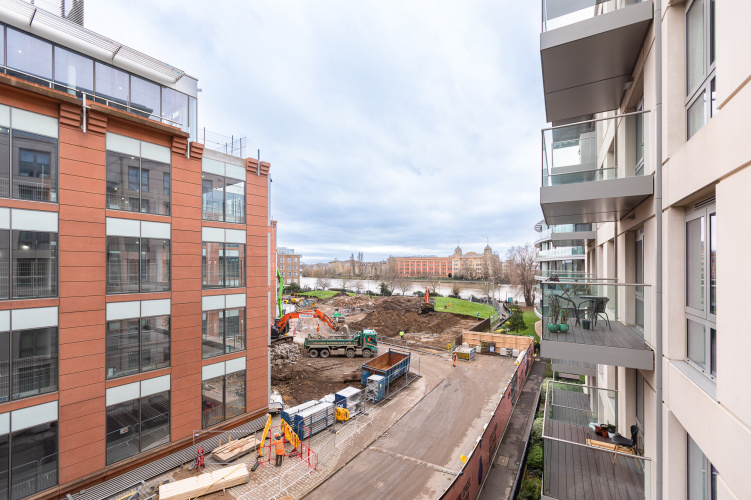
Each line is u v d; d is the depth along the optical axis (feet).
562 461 31.63
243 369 60.54
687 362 21.80
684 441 22.09
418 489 47.01
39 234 39.86
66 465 40.93
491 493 46.34
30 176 39.45
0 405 36.68
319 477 48.91
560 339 29.35
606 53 29.35
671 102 22.59
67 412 41.16
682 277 22.41
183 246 52.90
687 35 21.93
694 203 20.85
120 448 45.47
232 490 45.60
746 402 13.08
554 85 34.50
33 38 41.60
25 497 38.04
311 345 114.21
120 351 46.01
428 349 125.49
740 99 13.48
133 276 47.57
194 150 54.34
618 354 26.25
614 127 38.29
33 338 39.22
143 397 47.93
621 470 30.17
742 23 13.29
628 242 34.47
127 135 47.42
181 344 52.11
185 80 55.77
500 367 104.27
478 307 224.12
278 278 124.67
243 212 61.67
